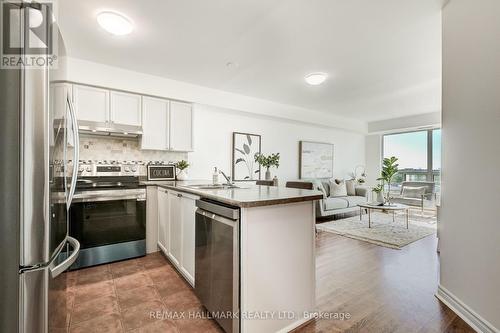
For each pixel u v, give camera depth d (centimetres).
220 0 182
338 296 202
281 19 206
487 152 152
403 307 185
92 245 262
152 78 327
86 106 284
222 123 434
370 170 705
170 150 347
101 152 319
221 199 157
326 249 318
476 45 160
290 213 162
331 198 510
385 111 545
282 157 527
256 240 145
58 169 112
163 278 236
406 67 304
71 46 252
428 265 266
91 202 262
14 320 88
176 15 200
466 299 168
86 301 194
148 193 305
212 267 166
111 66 298
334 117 585
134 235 287
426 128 591
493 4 148
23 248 88
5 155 86
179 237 237
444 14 190
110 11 194
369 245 334
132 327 163
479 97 158
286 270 160
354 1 183
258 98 442
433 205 548
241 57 278
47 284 95
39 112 91
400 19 205
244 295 140
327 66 301
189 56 275
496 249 146
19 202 88
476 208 160
